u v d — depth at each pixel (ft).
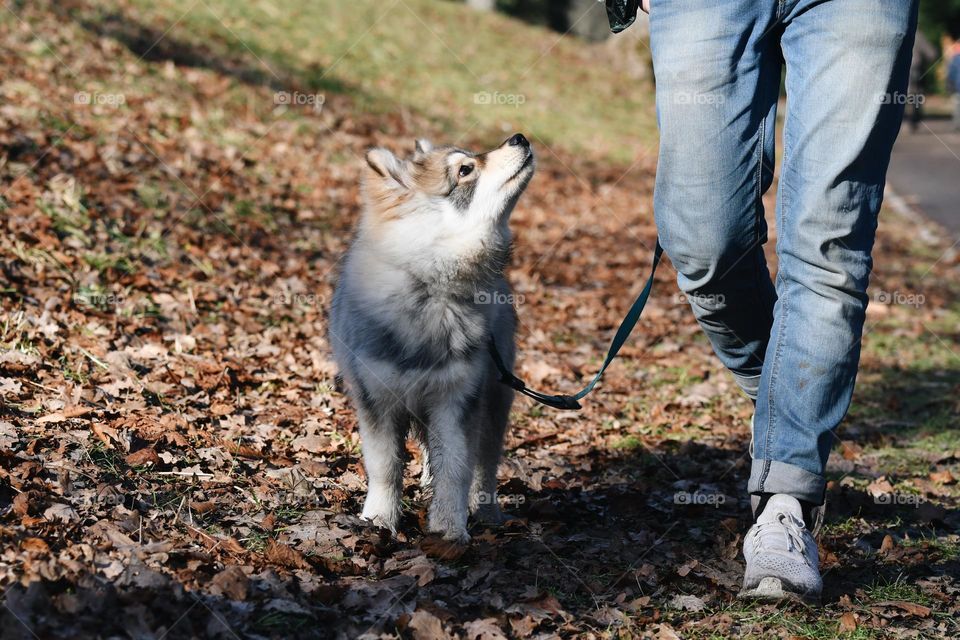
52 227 20.59
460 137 49.16
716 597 9.38
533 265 31.73
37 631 7.29
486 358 11.63
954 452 16.21
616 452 15.75
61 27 35.65
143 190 25.11
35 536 8.90
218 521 10.30
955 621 8.98
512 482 13.29
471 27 76.33
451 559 10.18
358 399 11.38
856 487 14.17
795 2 8.96
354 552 10.03
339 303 11.82
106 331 16.58
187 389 15.07
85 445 11.43
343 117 42.78
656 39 9.26
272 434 13.94
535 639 8.34
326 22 60.03
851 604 9.16
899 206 53.83
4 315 15.72
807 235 8.89
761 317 10.20
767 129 9.23
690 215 9.34
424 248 11.21
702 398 19.67
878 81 8.53
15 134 24.53
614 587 9.68
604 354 23.07
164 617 7.83
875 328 28.32
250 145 33.40
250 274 22.88
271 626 8.00
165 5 46.75
